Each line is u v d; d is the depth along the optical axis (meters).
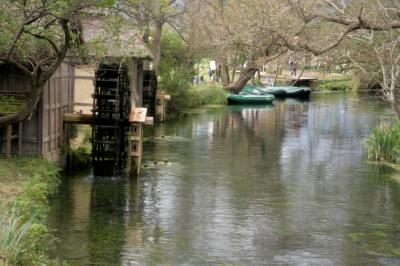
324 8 28.23
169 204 17.16
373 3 23.05
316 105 46.16
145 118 20.69
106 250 13.20
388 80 25.06
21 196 14.18
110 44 17.06
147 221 15.47
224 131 32.25
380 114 39.81
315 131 32.53
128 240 13.92
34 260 10.17
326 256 13.27
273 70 58.81
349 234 14.83
